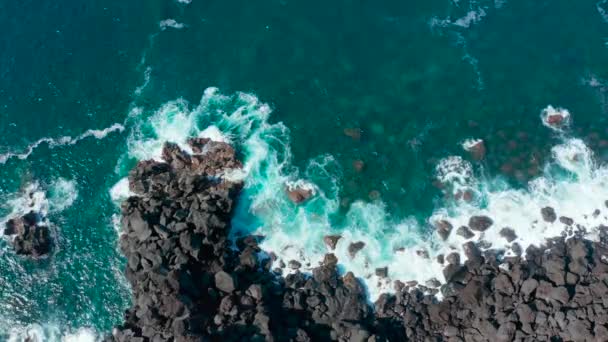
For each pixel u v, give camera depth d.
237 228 69.38
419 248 67.75
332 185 71.50
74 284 68.00
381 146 73.94
